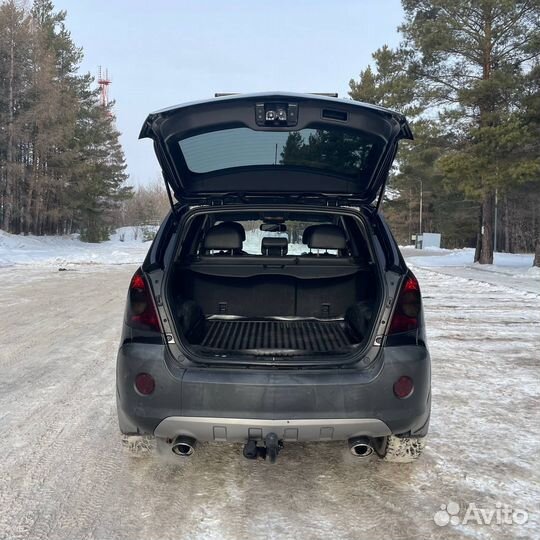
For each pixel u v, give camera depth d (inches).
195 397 101.9
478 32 739.4
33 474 121.6
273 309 157.5
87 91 1720.0
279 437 101.7
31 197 1387.8
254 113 118.8
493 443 138.8
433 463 127.3
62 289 467.8
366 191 140.8
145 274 109.5
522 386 189.2
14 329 289.9
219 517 104.3
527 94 690.8
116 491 114.4
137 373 104.6
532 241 1772.9
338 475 122.2
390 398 102.6
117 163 2107.5
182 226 128.9
